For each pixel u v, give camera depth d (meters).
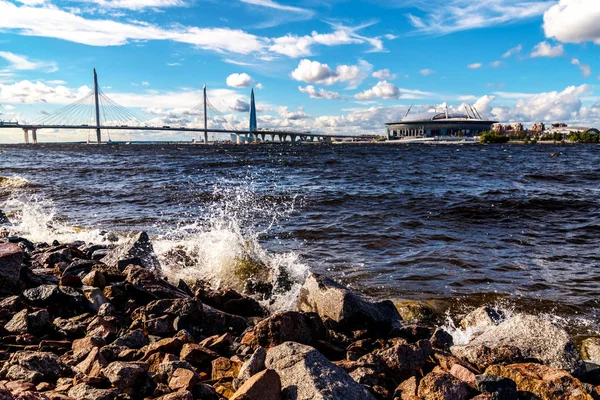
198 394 3.22
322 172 36.97
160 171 37.25
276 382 3.06
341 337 5.13
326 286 5.78
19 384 3.10
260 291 7.67
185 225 14.10
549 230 13.31
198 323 4.98
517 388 3.73
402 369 3.98
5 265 5.35
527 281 8.34
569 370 4.20
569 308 6.98
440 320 6.50
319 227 13.63
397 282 8.28
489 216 15.69
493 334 4.98
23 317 4.45
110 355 3.85
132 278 6.17
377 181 28.91
